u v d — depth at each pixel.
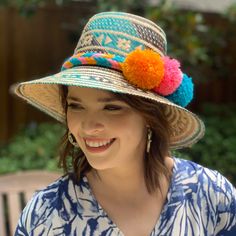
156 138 1.54
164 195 1.54
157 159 1.54
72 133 1.46
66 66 1.46
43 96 1.66
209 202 1.55
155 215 1.51
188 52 4.95
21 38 5.92
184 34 4.94
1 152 4.88
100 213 1.47
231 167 4.60
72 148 1.56
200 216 1.53
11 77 5.93
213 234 1.56
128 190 1.51
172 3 5.02
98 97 1.37
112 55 1.41
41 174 2.49
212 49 5.86
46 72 6.03
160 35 1.50
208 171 1.59
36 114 6.04
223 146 4.82
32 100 1.69
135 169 1.51
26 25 5.91
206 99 6.71
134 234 1.48
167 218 1.50
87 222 1.46
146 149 1.54
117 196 1.51
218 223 1.58
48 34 5.98
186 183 1.55
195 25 5.10
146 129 1.52
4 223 2.40
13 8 5.80
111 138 1.40
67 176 1.53
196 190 1.54
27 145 4.63
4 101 5.93
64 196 1.49
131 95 1.39
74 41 5.79
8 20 5.84
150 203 1.53
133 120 1.42
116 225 1.47
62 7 5.66
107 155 1.41
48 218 1.46
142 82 1.39
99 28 1.45
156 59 1.39
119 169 1.48
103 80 1.35
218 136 4.97
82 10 5.60
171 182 1.54
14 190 2.45
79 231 1.45
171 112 1.56
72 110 1.43
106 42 1.43
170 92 1.46
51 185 1.53
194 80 5.68
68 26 5.71
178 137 1.67
